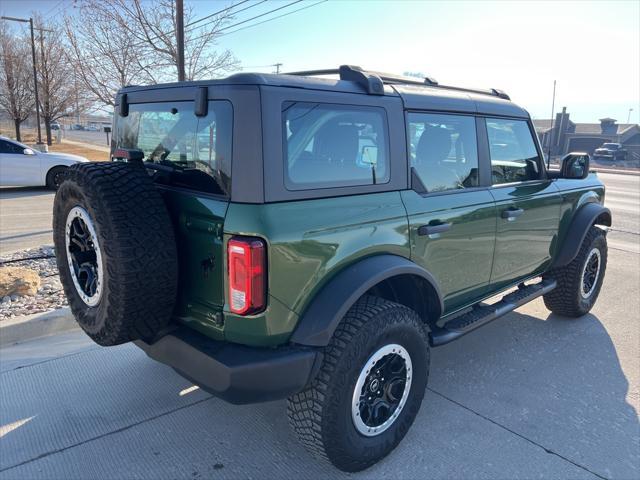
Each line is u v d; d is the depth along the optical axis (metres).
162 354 2.62
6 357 4.00
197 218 2.42
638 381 3.86
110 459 2.86
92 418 3.24
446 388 3.72
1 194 13.05
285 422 3.27
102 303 2.50
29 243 7.72
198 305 2.50
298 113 2.41
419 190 3.07
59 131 45.22
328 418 2.53
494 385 3.78
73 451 2.92
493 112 3.74
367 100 2.76
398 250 2.85
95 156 26.20
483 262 3.63
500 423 3.28
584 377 3.92
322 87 2.55
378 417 2.80
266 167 2.27
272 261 2.26
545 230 4.30
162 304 2.46
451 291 3.42
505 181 3.94
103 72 11.00
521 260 4.09
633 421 3.32
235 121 2.28
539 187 4.22
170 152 2.74
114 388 3.60
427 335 3.14
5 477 2.70
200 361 2.40
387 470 2.82
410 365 2.89
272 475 2.77
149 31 10.91
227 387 2.30
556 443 3.07
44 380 3.67
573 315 5.05
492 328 4.90
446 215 3.19
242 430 3.17
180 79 10.14
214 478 2.74
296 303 2.40
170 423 3.22
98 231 2.38
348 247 2.56
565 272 4.79
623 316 5.27
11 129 53.84
